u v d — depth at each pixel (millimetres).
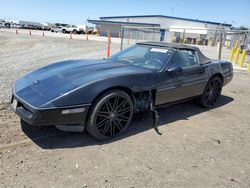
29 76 3875
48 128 3766
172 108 5195
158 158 3170
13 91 3514
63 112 3045
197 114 4953
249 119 4895
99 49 18188
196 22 51281
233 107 5641
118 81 3439
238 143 3787
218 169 3037
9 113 4199
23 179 2576
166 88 4117
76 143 3395
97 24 56969
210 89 5266
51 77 3562
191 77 4598
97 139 3502
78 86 3164
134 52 4773
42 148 3201
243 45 21359
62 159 2988
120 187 2574
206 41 41906
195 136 3910
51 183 2551
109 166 2922
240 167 3121
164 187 2623
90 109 3291
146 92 3951
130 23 52625
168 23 53719
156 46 4711
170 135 3869
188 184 2703
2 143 3225
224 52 24328
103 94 3340
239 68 12789
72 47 19188
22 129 3662
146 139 3664
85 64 4133
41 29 67062
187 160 3180
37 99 3094
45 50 15828
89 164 2930
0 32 36781
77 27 57750
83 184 2574
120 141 3545
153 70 4012
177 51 4457
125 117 3674
